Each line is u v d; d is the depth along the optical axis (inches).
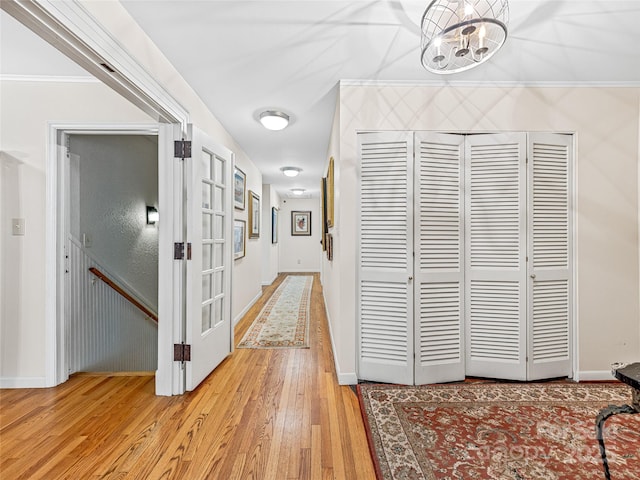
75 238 93.5
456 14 53.2
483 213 86.6
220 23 61.7
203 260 89.7
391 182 85.3
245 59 74.5
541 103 85.9
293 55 73.1
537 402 74.6
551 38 66.2
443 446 59.1
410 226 84.4
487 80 84.7
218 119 112.3
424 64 60.0
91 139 100.0
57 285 84.1
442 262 86.0
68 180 87.6
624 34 64.9
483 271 86.8
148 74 63.9
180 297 79.7
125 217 112.0
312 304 182.7
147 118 84.7
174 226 79.2
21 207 82.2
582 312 87.0
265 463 55.4
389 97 85.4
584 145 86.4
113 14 54.1
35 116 82.6
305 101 97.5
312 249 326.6
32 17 39.4
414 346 84.3
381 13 59.2
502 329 86.1
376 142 85.4
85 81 83.6
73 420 68.0
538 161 85.2
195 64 76.4
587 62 76.1
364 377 87.4
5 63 76.4
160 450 58.4
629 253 87.0
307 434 63.4
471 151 86.8
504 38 50.9
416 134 84.7
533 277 84.7
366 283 87.4
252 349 111.9
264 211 250.1
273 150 153.0
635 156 86.7
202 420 68.1
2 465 54.6
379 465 54.2
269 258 252.5
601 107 86.1
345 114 85.2
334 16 60.0
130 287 113.3
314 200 325.1
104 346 103.7
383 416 68.8
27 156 82.3
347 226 86.4
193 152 80.0
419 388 82.1
